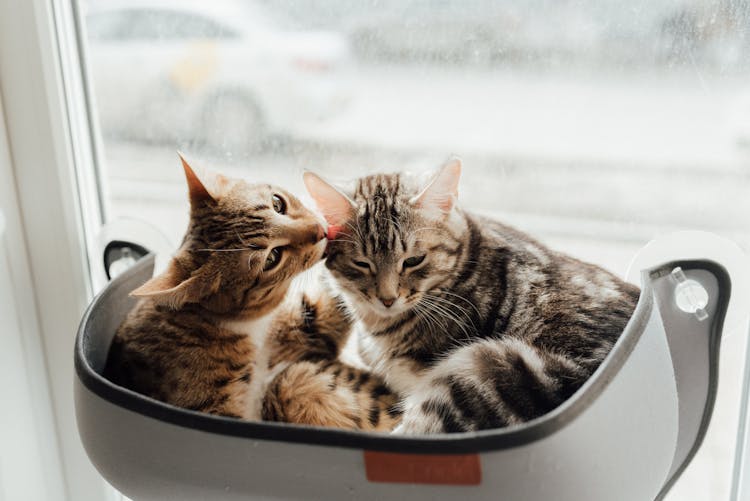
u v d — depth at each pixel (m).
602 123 1.13
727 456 1.13
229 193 0.95
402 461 0.65
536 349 0.90
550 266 1.00
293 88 1.19
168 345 0.92
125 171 1.23
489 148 1.17
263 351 0.97
